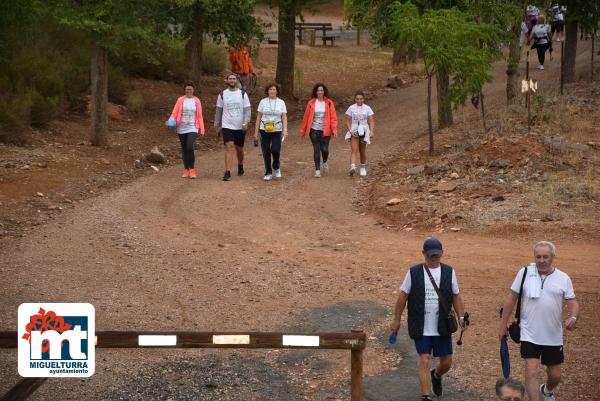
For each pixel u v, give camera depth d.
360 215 22.33
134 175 26.55
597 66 44.22
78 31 37.09
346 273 17.45
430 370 12.03
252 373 12.92
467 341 13.84
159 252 18.78
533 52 50.31
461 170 24.78
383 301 15.83
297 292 16.42
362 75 48.50
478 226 20.03
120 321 14.72
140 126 33.22
